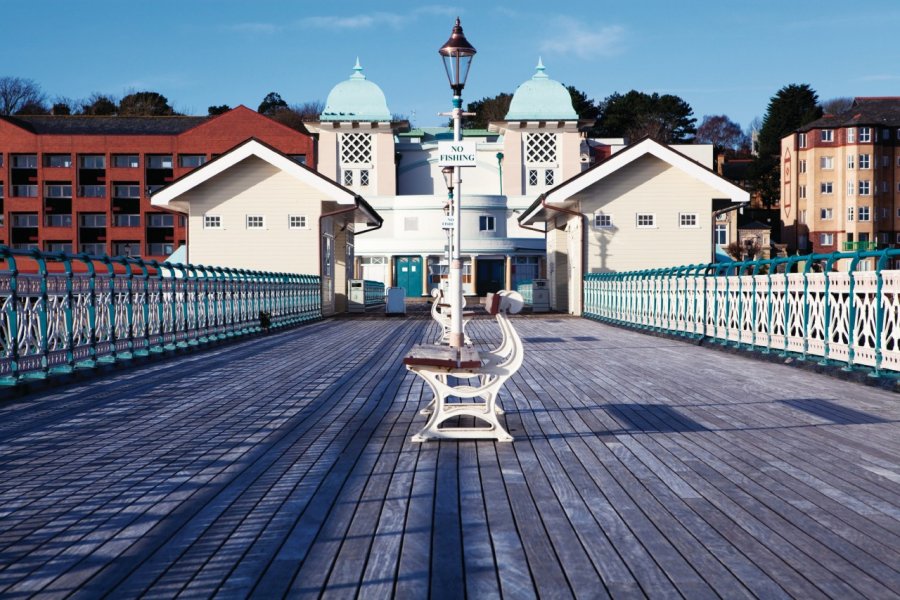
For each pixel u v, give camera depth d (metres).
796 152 76.50
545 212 34.19
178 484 5.33
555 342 17.84
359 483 5.36
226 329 18.48
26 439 6.86
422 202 56.31
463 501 4.91
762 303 13.96
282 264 31.31
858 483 5.26
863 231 73.25
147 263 13.93
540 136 64.38
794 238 76.75
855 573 3.67
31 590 3.52
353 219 37.78
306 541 4.16
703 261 31.23
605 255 31.25
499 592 3.49
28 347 9.91
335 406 8.69
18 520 4.53
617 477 5.48
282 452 6.34
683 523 4.44
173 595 3.46
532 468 5.77
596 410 8.34
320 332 22.23
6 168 69.56
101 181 70.12
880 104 76.19
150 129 73.81
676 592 3.48
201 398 9.30
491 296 6.75
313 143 69.19
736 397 9.20
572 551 4.00
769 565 3.78
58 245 70.56
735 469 5.68
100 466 5.85
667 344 17.27
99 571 3.74
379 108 63.44
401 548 4.05
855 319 10.65
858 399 8.98
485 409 6.84
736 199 30.94
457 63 8.84
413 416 8.05
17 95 105.50
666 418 7.82
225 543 4.14
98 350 11.96
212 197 31.30
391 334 21.20
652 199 31.25
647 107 107.81
